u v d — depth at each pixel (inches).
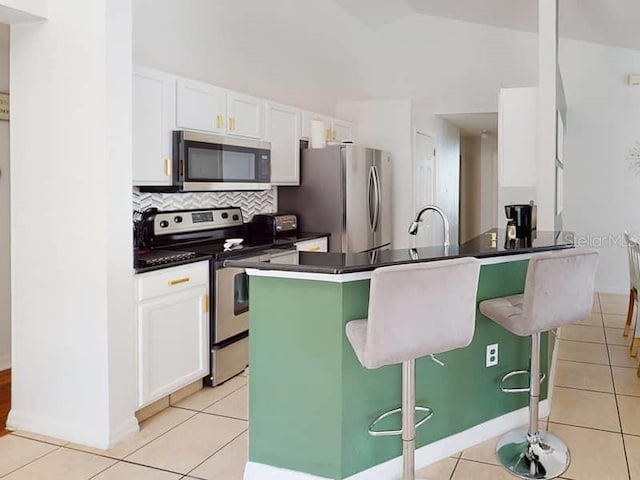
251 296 95.8
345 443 91.4
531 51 252.4
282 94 208.5
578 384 143.1
